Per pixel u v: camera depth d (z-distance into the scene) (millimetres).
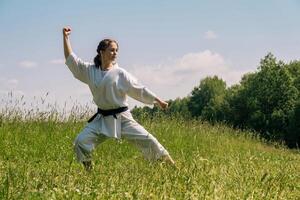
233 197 5668
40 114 13977
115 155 11375
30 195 5023
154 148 8383
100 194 5191
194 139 16781
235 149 17047
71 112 14711
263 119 79438
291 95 79562
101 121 8297
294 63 84312
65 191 5109
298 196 6520
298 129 73438
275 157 13094
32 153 10617
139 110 18703
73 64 8234
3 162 7969
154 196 5180
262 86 81750
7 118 13328
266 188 6191
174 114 19719
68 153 10602
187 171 6684
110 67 8250
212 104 95938
